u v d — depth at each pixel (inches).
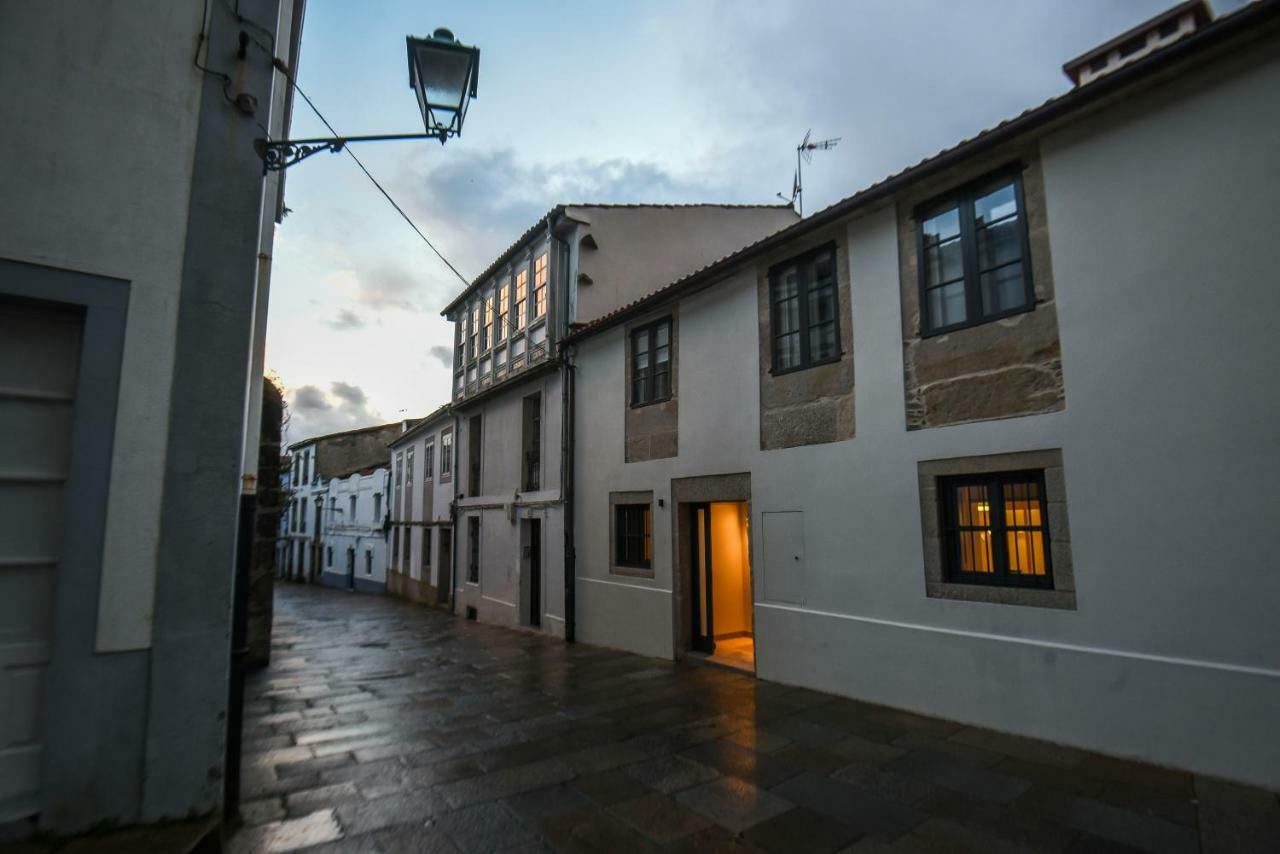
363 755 214.8
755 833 158.1
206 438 149.9
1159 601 191.5
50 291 136.3
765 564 315.0
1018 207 234.2
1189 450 189.2
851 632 273.0
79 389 138.0
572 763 206.2
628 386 421.7
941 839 153.5
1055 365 219.1
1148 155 203.5
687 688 303.3
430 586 828.6
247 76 163.6
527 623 549.0
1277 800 163.3
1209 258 189.6
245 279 158.4
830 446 289.0
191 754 142.5
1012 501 232.1
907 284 266.4
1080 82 269.1
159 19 154.6
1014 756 201.5
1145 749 190.5
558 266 532.1
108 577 137.3
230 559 151.1
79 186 141.6
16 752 128.3
